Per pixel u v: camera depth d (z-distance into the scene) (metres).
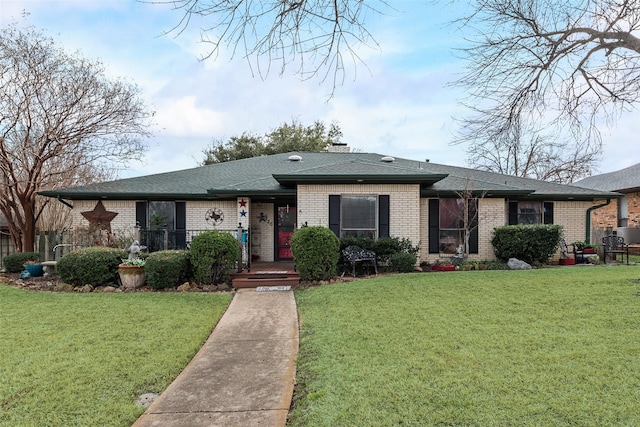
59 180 15.83
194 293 9.08
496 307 6.37
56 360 4.73
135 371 4.46
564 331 5.09
